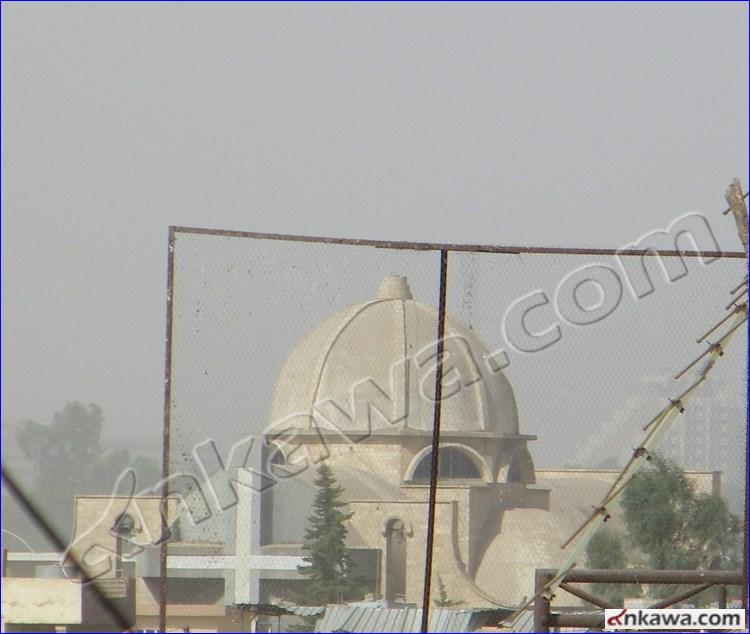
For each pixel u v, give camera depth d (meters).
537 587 55.53
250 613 88.12
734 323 54.38
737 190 53.78
